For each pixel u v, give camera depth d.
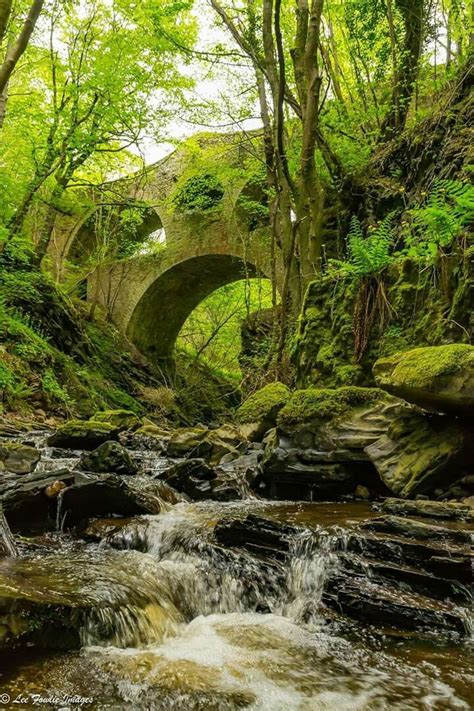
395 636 3.09
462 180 8.25
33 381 14.46
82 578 3.68
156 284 25.72
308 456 6.15
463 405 4.80
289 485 6.29
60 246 26.86
